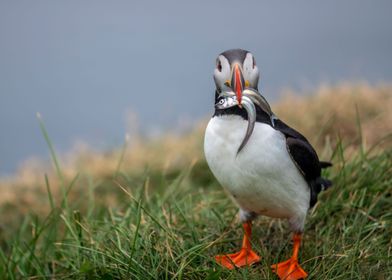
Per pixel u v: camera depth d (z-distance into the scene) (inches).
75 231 357.1
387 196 355.3
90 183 427.8
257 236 335.6
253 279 289.0
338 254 297.7
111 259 305.6
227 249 328.8
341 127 491.8
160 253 302.8
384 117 486.3
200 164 486.6
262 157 278.2
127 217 354.9
